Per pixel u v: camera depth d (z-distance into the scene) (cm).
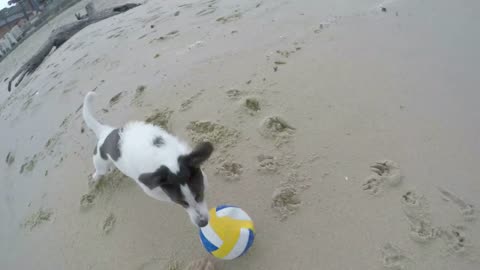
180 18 312
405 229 122
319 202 135
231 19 271
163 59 247
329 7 248
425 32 203
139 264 136
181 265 130
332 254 120
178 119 186
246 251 123
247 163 155
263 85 191
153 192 128
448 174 135
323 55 203
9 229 187
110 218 157
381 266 114
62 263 150
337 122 163
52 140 225
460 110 157
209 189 150
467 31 197
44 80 333
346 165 145
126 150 129
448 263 112
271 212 136
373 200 132
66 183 185
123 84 238
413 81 175
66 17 828
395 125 157
